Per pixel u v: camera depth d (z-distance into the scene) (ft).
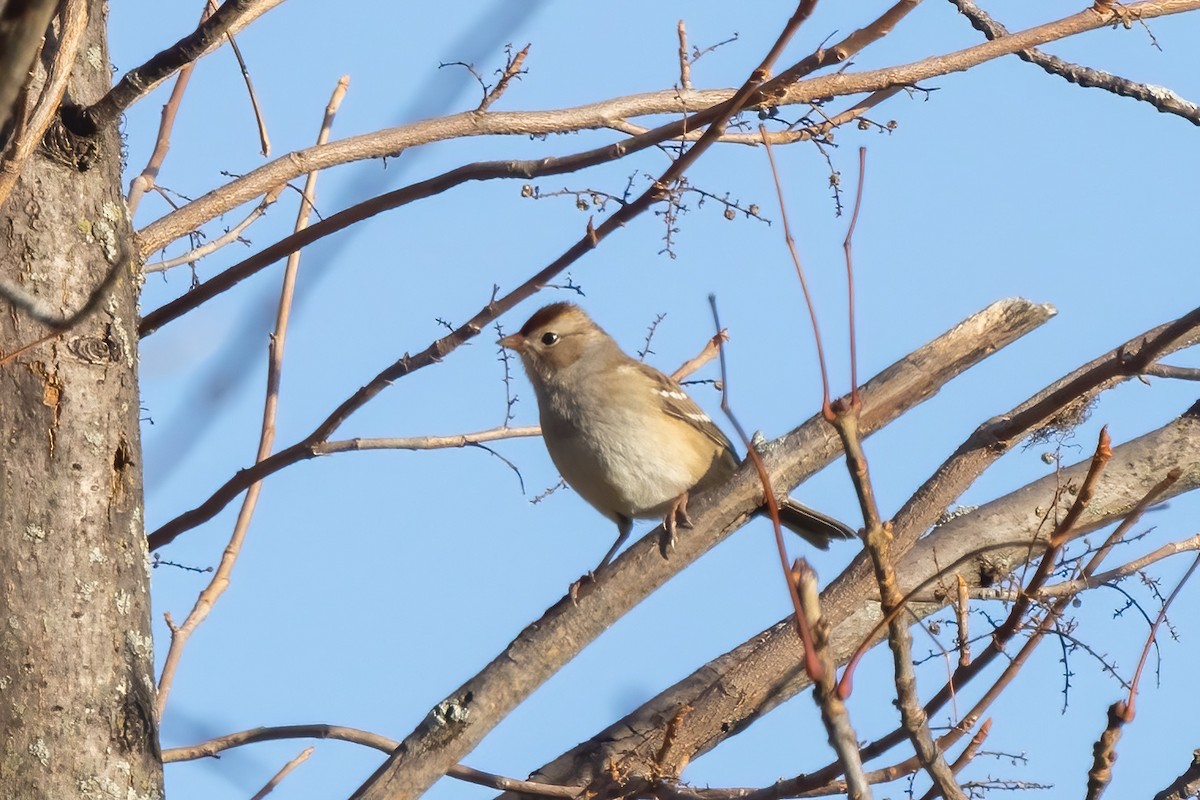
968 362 29.01
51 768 24.20
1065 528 24.11
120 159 28.53
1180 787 24.63
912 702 21.85
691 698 34.96
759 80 28.63
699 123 30.55
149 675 25.86
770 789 27.61
